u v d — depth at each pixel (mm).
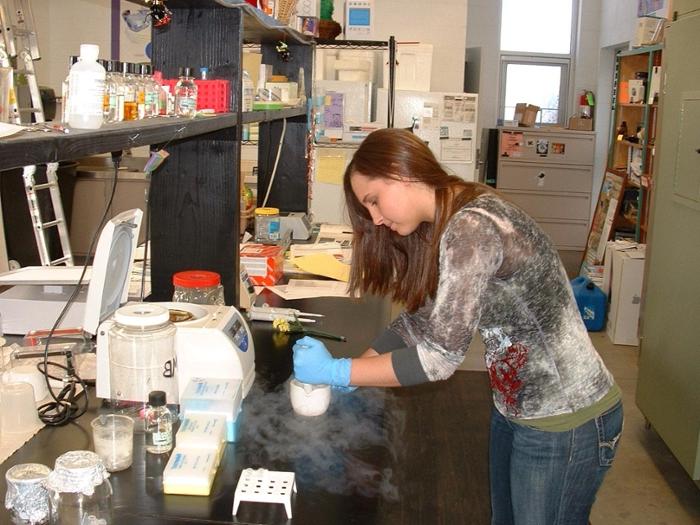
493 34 8656
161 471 1337
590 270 5754
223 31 2092
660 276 3338
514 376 1403
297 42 3566
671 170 3258
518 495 1439
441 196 1349
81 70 1217
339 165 4410
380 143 1359
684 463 2973
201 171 2162
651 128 5785
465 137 5102
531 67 8953
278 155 3664
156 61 2121
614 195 6496
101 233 1631
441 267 1301
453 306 1280
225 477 1330
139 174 4164
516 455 1434
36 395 1588
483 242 1277
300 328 2176
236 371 1567
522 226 1316
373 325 2283
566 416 1388
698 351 2885
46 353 1592
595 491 1466
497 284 1332
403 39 6156
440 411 1666
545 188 8258
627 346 4922
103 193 4133
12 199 3416
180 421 1487
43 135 1025
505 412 1441
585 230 8336
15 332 1959
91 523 1157
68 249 2604
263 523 1199
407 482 1354
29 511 1152
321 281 2791
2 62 1323
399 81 5141
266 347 2037
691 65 3107
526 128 8172
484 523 1239
